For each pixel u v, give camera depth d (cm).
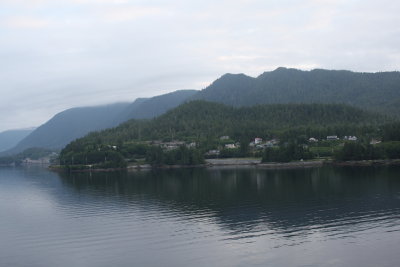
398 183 12512
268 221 8044
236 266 5600
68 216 9638
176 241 6919
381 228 7131
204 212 9288
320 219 8006
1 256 6625
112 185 16438
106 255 6381
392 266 5400
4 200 13062
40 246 7106
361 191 11244
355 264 5506
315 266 5491
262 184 14088
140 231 7731
